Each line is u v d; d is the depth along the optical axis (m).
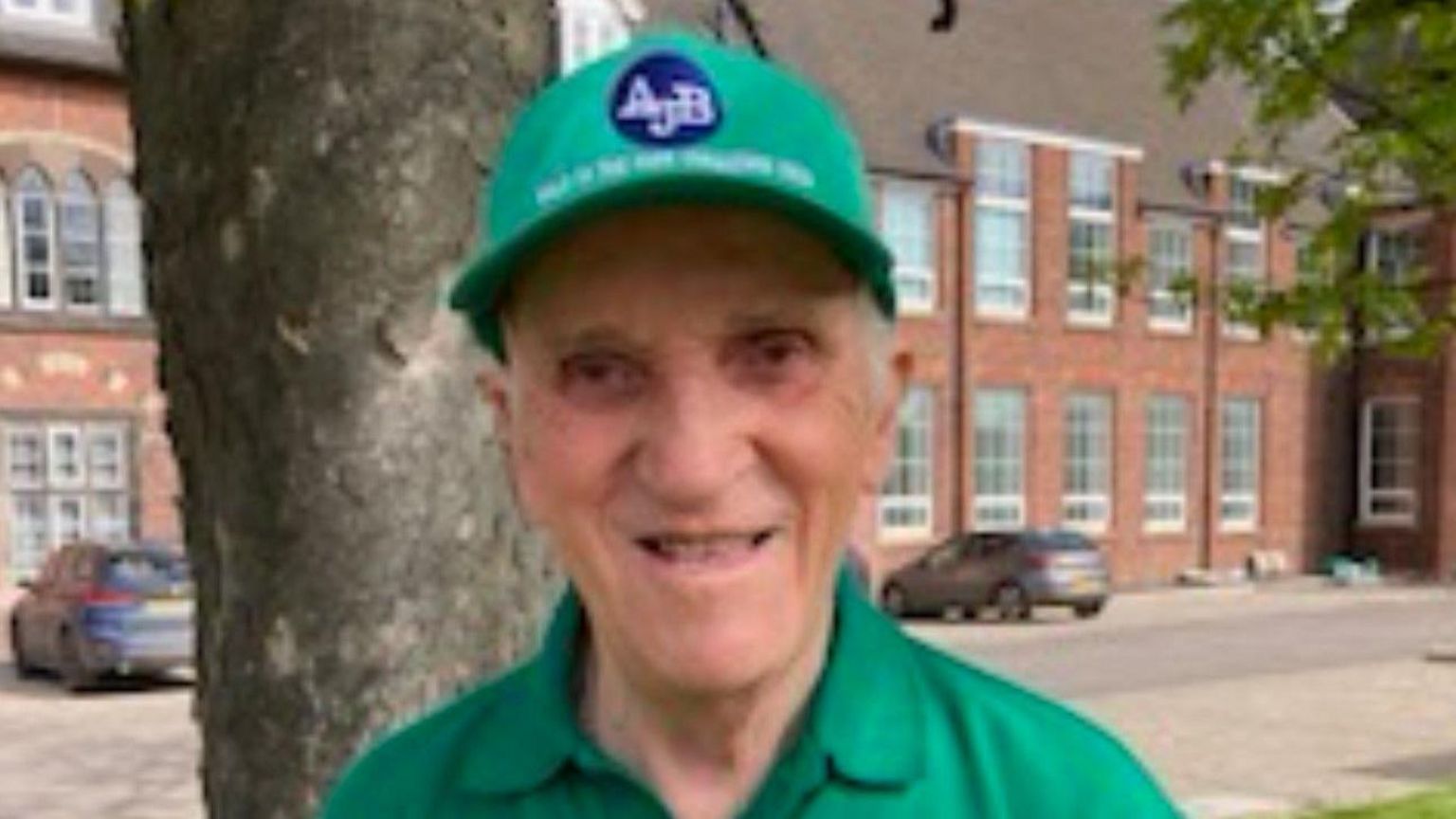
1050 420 27.69
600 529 1.31
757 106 1.22
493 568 2.32
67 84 21.66
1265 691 14.72
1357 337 5.84
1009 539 22.69
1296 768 10.72
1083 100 29.83
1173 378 29.39
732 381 1.28
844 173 1.25
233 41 2.28
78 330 21.56
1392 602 25.77
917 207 26.14
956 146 26.55
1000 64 29.44
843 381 1.31
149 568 15.45
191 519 2.43
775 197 1.20
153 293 2.48
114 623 15.04
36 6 21.55
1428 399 30.53
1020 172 27.39
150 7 2.35
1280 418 30.97
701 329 1.26
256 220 2.27
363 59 2.24
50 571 16.38
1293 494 31.27
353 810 1.46
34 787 10.77
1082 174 28.14
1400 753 11.32
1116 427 28.56
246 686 2.31
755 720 1.37
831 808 1.28
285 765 2.28
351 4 2.24
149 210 2.44
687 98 1.20
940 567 23.33
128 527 21.98
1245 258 29.86
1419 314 5.59
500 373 1.45
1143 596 27.02
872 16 28.67
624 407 1.29
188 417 2.40
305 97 2.24
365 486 2.25
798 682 1.38
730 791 1.39
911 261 26.06
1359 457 31.81
